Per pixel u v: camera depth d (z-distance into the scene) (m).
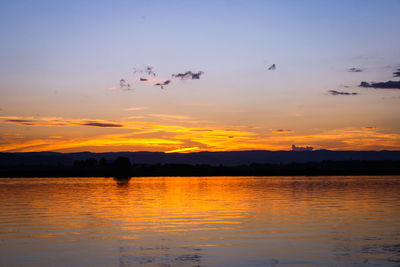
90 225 21.58
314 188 57.69
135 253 15.34
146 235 18.72
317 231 19.58
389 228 20.39
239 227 20.81
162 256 14.90
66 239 17.88
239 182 86.00
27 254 15.18
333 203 33.28
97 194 45.66
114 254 15.21
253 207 30.23
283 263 13.93
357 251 15.47
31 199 38.28
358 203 33.25
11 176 147.62
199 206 31.12
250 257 14.71
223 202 34.56
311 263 13.90
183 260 14.35
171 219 23.72
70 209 29.17
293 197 39.97
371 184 71.06
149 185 71.50
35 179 113.06
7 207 30.70
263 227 20.80
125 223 22.27
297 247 16.20
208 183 80.88
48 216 25.20
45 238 18.09
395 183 75.31
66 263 13.98
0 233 19.31
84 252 15.49
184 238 18.02
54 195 44.06
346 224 21.69
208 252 15.49
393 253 15.15
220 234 18.94
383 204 32.34
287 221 22.83
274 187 61.38
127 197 40.88
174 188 59.69
